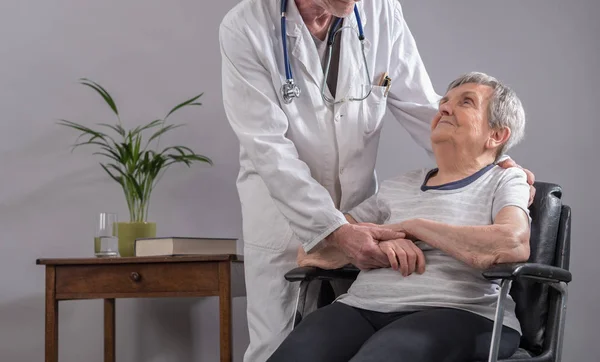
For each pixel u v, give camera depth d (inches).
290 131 71.0
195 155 100.7
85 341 101.3
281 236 70.8
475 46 103.3
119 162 102.7
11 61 101.8
